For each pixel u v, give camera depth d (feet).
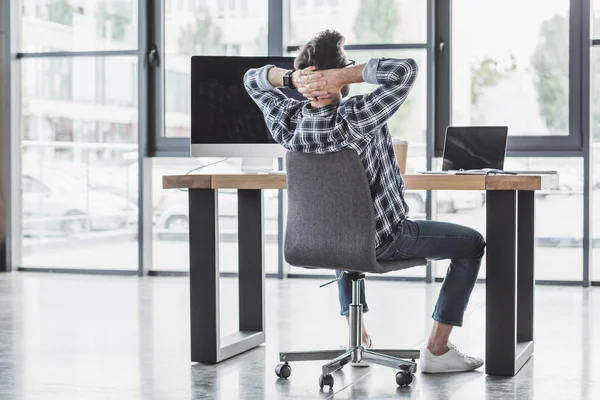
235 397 10.95
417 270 22.94
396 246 11.07
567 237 22.27
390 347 14.37
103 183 24.80
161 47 24.09
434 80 22.56
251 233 14.35
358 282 11.84
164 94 24.14
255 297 14.39
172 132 24.13
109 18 24.34
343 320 16.74
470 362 12.30
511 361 11.93
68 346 14.26
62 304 18.84
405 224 11.16
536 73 22.15
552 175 11.93
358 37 23.04
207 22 23.99
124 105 24.47
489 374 12.05
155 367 12.68
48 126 25.04
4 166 24.90
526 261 13.53
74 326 16.10
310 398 10.89
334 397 10.93
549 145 22.00
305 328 15.92
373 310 18.13
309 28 23.43
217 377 12.03
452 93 22.70
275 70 11.37
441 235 11.31
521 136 22.18
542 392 11.09
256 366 12.71
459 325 12.06
